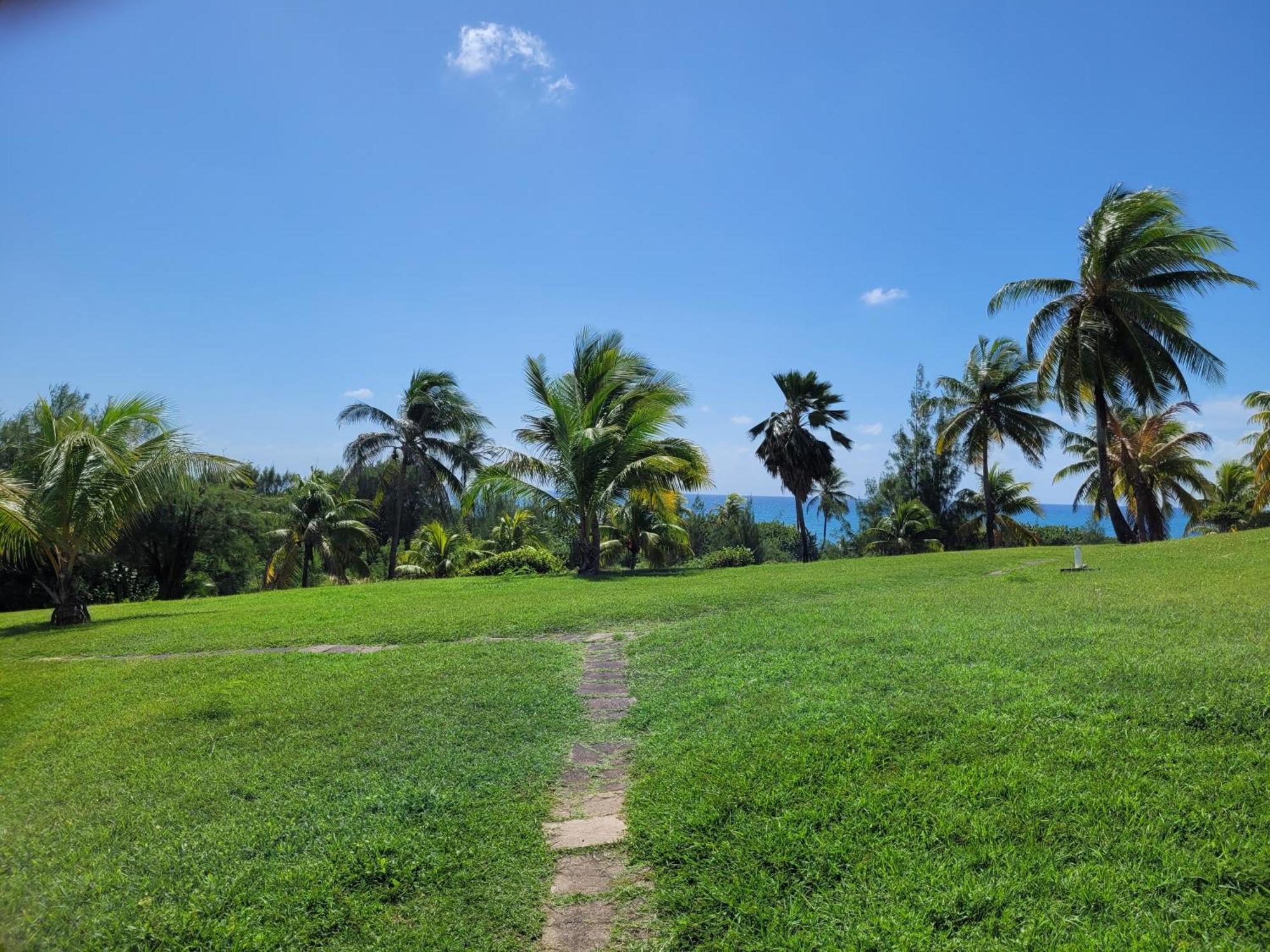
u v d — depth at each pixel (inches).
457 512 1492.4
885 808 153.9
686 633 358.3
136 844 163.3
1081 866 128.9
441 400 1193.4
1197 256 873.5
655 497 877.2
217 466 608.7
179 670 337.7
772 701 230.4
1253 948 105.6
